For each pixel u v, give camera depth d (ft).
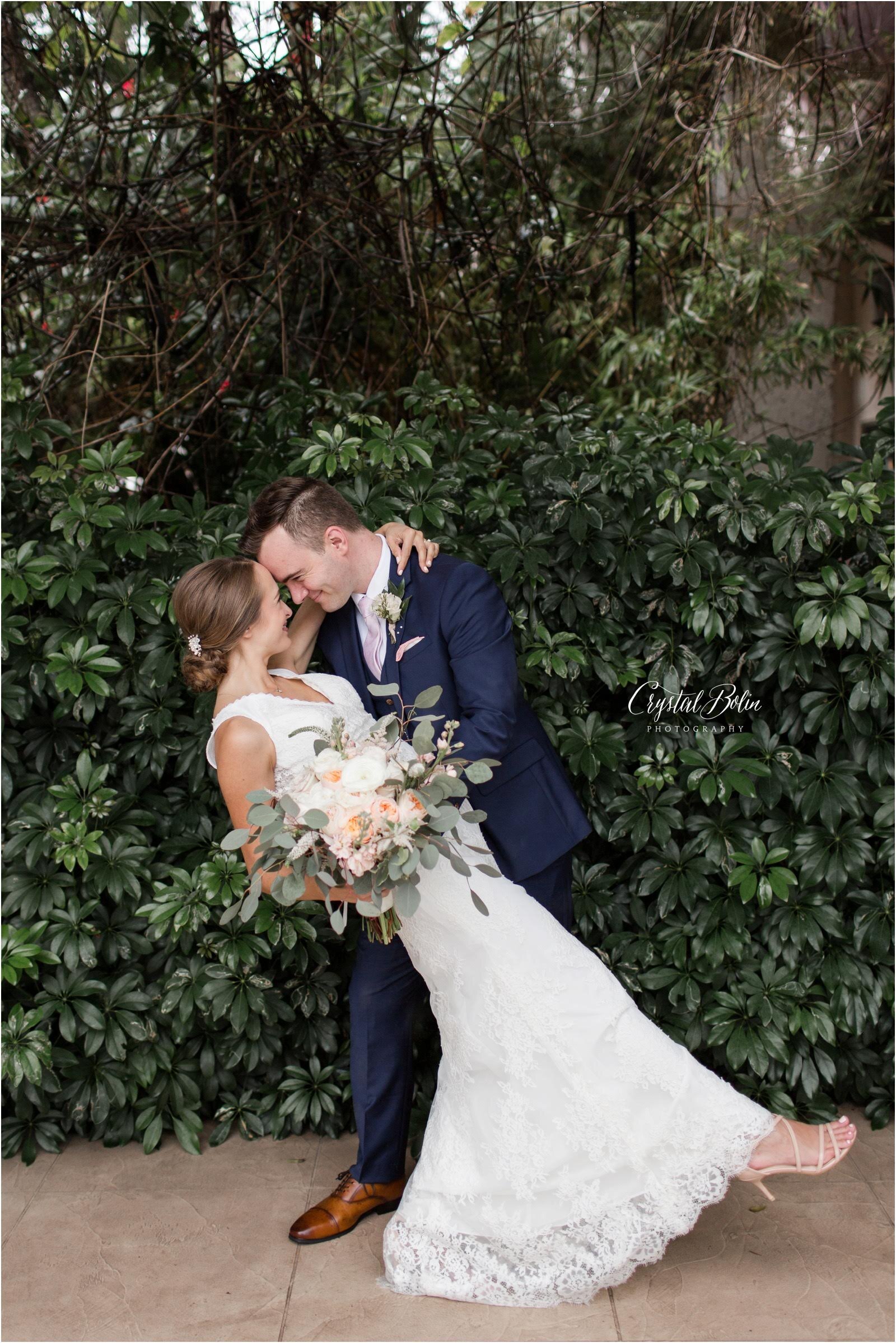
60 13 10.62
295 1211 7.42
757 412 16.81
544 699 8.38
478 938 6.42
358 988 7.25
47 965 8.39
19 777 8.51
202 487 11.75
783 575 8.23
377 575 7.09
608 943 8.37
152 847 8.40
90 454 8.37
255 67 11.05
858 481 8.39
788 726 8.39
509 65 11.93
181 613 6.54
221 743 6.30
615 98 12.95
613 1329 6.12
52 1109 8.48
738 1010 8.22
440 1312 6.33
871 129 12.78
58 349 12.02
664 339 14.12
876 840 8.60
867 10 12.89
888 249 15.79
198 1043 8.43
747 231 15.07
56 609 8.49
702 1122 6.33
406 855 5.55
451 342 13.57
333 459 8.18
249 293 11.58
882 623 7.98
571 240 13.37
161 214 11.24
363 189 11.67
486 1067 6.49
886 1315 6.17
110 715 8.55
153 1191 7.69
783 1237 6.99
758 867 8.00
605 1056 6.35
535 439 9.04
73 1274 6.73
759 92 13.28
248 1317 6.31
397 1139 7.30
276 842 5.57
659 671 8.29
